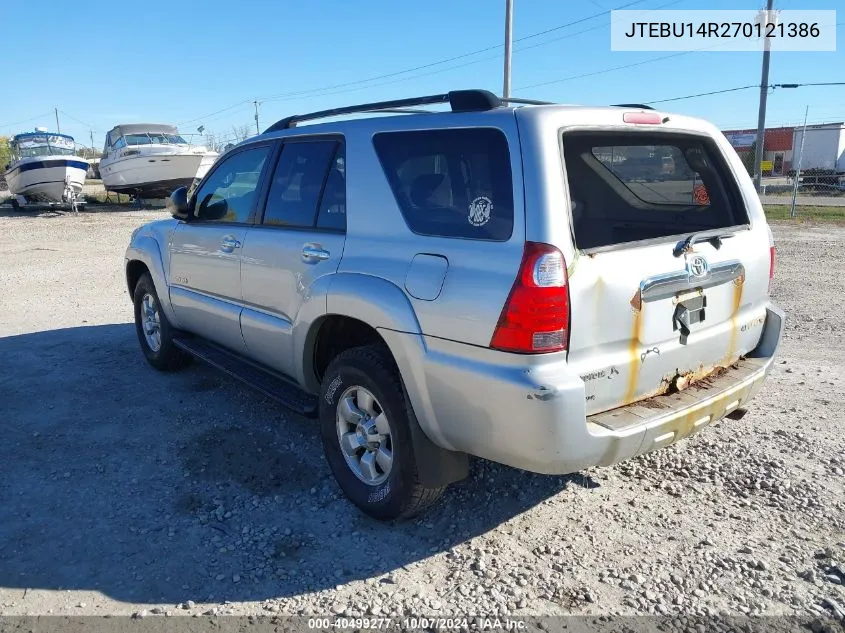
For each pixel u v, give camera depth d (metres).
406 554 3.33
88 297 9.70
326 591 3.07
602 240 3.63
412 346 3.17
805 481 3.94
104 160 31.59
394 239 3.39
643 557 3.28
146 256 5.70
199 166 30.31
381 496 3.49
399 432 3.33
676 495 3.83
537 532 3.49
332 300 3.58
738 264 3.60
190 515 3.69
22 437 4.68
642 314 3.09
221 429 4.78
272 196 4.31
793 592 3.01
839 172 36.50
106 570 3.23
